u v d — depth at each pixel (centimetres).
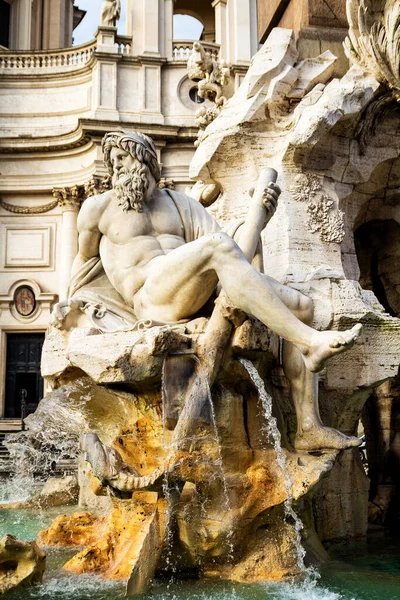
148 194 519
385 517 684
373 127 628
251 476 452
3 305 2656
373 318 552
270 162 622
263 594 406
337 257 602
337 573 464
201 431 450
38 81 2717
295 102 627
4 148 2659
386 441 735
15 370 2636
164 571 446
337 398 552
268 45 645
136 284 503
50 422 598
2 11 3003
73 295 552
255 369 456
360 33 602
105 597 406
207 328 450
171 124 2598
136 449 486
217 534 440
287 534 450
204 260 441
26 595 412
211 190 728
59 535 560
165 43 2700
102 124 2539
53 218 2709
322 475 444
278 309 426
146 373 438
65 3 3200
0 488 1023
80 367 458
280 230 591
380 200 676
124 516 484
